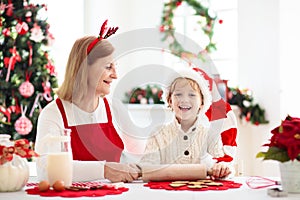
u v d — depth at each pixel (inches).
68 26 164.9
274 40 161.9
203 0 174.7
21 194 60.1
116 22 176.6
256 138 161.6
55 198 56.4
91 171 72.0
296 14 155.5
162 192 60.0
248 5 166.7
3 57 134.5
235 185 65.2
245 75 167.0
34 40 134.9
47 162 64.9
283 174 60.4
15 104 135.0
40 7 139.2
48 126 78.2
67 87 80.4
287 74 157.6
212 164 73.9
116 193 58.9
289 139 59.2
